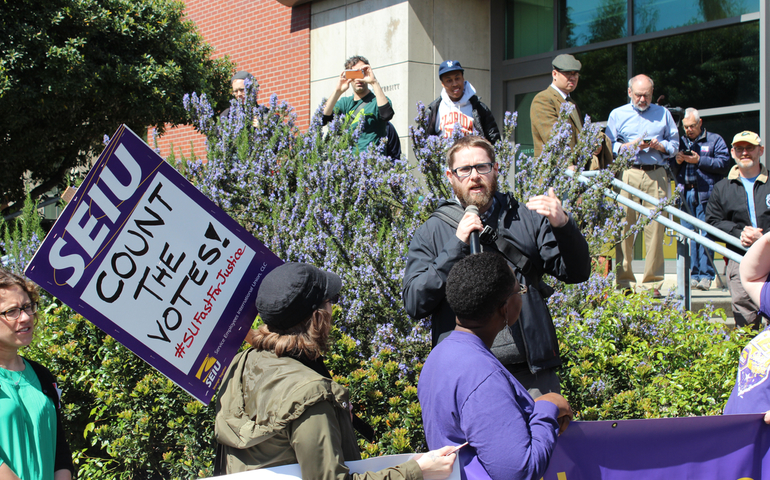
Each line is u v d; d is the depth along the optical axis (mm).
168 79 10297
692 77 8125
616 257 6102
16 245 4770
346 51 10125
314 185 4648
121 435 3264
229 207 4812
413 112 9320
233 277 2406
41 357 3496
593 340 3902
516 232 2580
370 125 6008
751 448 2379
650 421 2254
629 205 5246
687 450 2318
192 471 3105
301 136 5359
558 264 2561
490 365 1858
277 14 11258
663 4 8352
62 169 10688
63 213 2141
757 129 7582
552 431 1872
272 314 1917
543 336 2516
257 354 1987
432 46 9477
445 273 2371
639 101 6219
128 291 2244
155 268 2285
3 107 8852
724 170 6977
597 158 5891
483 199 2568
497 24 10016
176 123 10789
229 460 1924
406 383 3291
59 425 2480
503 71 9977
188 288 2340
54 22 9000
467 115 5723
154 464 3256
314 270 2000
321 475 1715
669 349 4047
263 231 4672
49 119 9680
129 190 2240
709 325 4504
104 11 9555
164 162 2295
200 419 3170
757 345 2598
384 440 3006
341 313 3836
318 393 1761
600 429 2225
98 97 9523
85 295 2176
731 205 5527
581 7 9156
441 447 1885
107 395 3348
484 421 1772
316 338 1964
